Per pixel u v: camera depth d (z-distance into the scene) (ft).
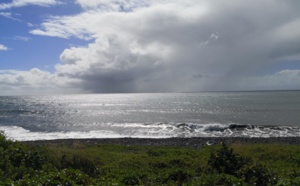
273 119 192.24
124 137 128.36
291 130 143.84
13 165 39.29
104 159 55.62
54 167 43.16
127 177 39.24
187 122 186.09
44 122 197.88
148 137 129.59
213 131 144.05
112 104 469.16
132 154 66.33
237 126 154.30
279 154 61.41
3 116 245.86
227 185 33.37
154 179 40.22
